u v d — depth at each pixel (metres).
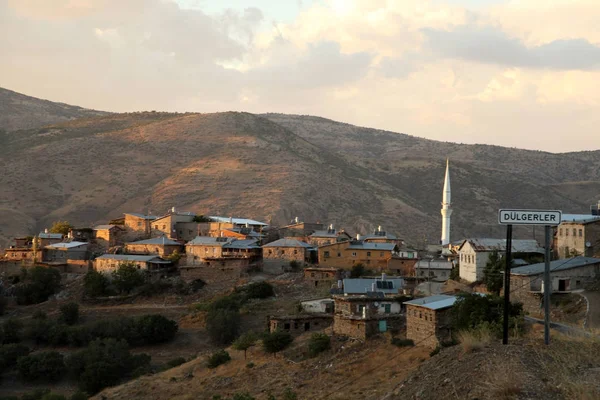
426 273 114.50
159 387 76.00
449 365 31.75
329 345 72.75
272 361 74.31
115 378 89.38
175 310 116.69
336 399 52.47
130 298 124.06
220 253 133.75
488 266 87.44
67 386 92.00
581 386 25.36
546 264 32.75
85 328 106.06
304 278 118.94
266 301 110.44
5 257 149.62
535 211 32.94
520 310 61.22
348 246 127.62
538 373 27.58
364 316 73.75
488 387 26.84
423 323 65.94
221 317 100.00
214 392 69.19
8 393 90.00
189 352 98.81
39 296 128.50
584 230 88.69
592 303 68.00
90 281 127.12
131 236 157.62
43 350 104.56
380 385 54.09
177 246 143.38
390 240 146.25
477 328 49.06
